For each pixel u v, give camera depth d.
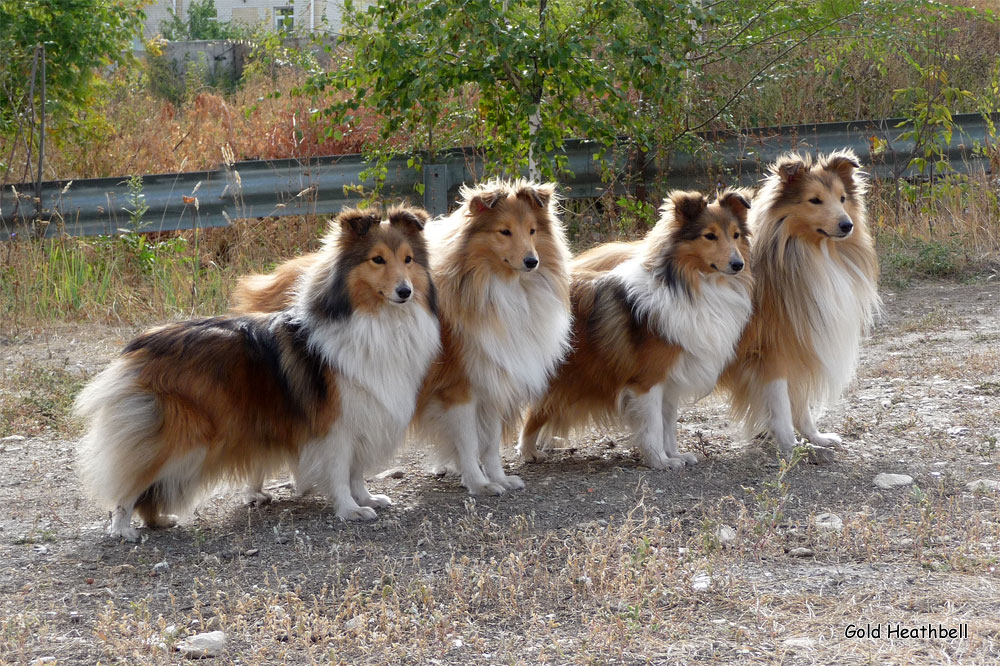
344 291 4.95
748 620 3.80
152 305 9.95
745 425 6.35
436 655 3.62
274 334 5.15
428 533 4.92
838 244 6.14
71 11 11.73
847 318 6.07
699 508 5.13
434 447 5.70
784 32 10.70
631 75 10.20
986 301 9.70
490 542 4.76
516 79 10.27
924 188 12.02
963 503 5.06
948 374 7.48
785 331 6.04
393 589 4.18
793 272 5.97
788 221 5.96
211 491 5.19
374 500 5.43
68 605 4.14
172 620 3.96
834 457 5.92
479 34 9.64
